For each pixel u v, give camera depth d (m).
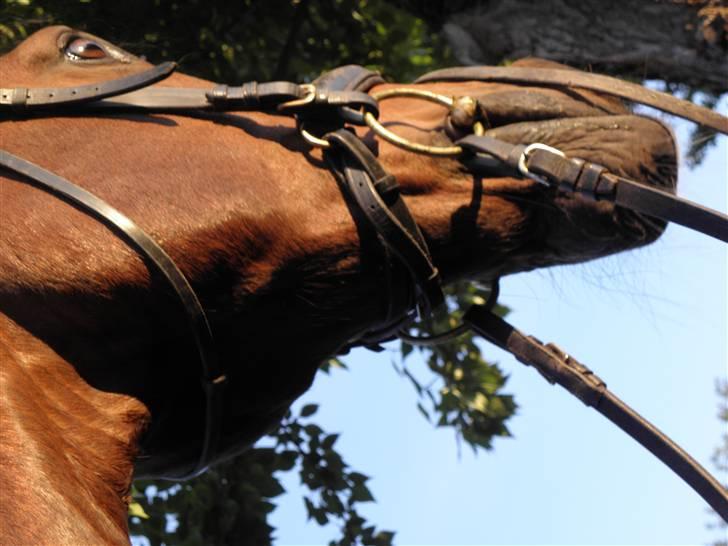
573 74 2.92
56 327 2.64
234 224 2.71
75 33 3.14
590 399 3.11
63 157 2.79
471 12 5.11
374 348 3.23
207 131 2.85
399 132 2.90
